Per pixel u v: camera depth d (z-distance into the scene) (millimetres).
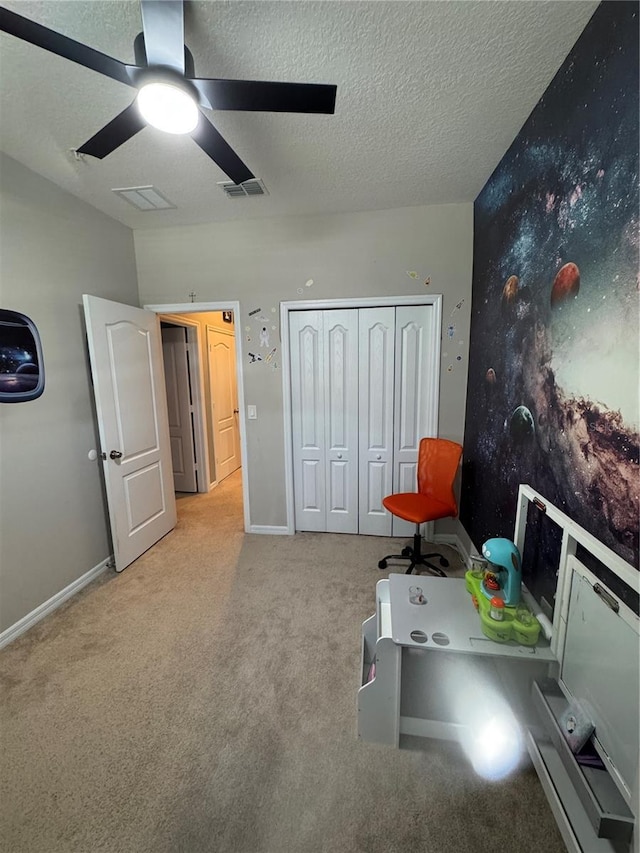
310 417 3018
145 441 2869
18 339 1979
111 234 2660
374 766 1294
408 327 2770
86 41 1265
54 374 2201
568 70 1289
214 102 1200
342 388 2938
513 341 1819
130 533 2689
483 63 1339
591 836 993
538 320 1536
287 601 2236
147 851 1073
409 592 1583
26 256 2018
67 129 1707
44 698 1573
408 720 1392
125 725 1452
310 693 1592
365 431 2965
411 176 2154
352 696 1578
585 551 1163
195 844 1088
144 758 1326
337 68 1371
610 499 1051
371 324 2805
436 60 1330
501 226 1982
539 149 1527
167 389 4230
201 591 2346
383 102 1539
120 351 2580
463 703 1433
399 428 2912
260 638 1924
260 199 2428
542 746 1219
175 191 2295
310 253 2742
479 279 2396
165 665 1750
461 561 2688
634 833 899
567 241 1301
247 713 1500
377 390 2891
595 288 1130
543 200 1489
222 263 2850
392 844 1081
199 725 1450
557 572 1353
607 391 1068
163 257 2902
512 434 1829
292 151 1891
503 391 1959
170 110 1182
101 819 1151
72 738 1402
